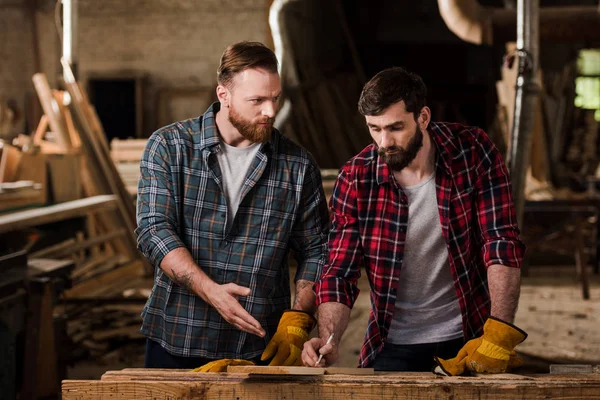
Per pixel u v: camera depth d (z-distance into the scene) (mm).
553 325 6488
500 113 11461
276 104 2467
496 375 2166
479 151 2477
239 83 2428
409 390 2072
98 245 8609
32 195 7207
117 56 13852
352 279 2562
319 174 2748
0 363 4027
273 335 2703
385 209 2518
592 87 14766
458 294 2521
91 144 8539
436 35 16125
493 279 2389
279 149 2670
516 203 5012
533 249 9188
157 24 13750
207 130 2607
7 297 4016
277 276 2715
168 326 2654
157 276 2711
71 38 8531
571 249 9211
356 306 7117
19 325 4152
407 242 2537
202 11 13617
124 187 8711
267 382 2105
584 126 13453
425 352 2643
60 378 4734
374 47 16250
